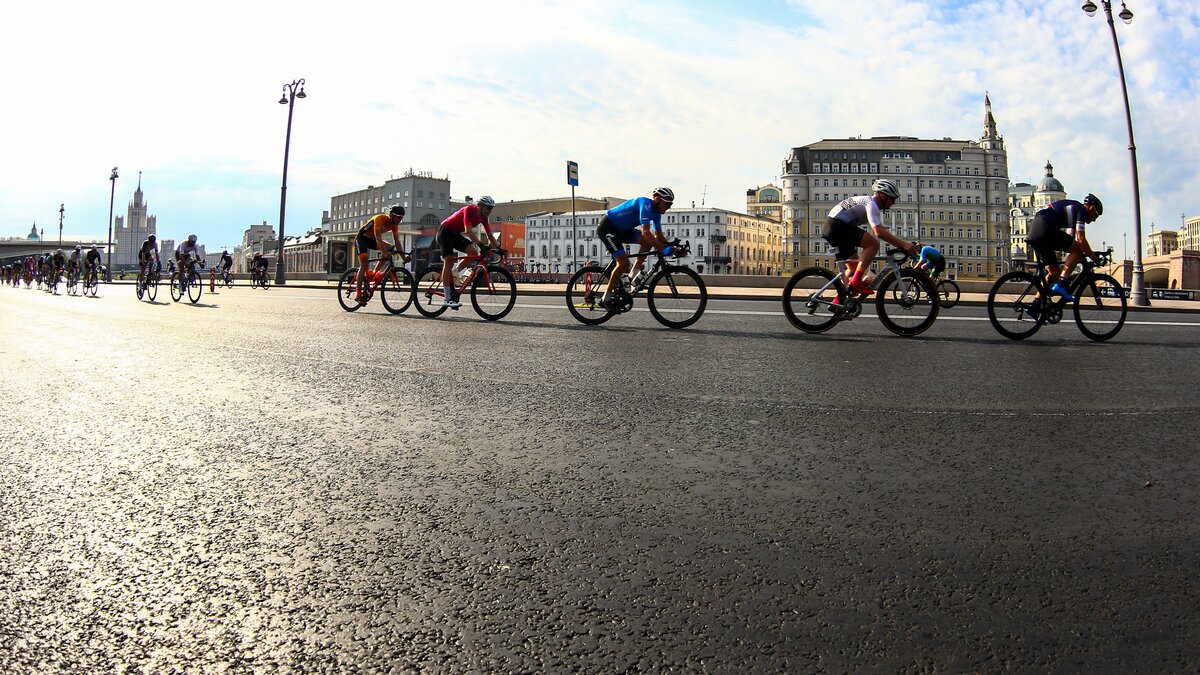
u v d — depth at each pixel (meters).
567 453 3.12
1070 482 2.73
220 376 5.08
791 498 2.54
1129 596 1.83
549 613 1.74
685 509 2.43
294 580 1.91
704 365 5.63
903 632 1.66
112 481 2.71
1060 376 5.21
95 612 1.73
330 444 3.25
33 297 19.22
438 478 2.76
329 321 9.55
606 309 8.84
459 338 7.47
